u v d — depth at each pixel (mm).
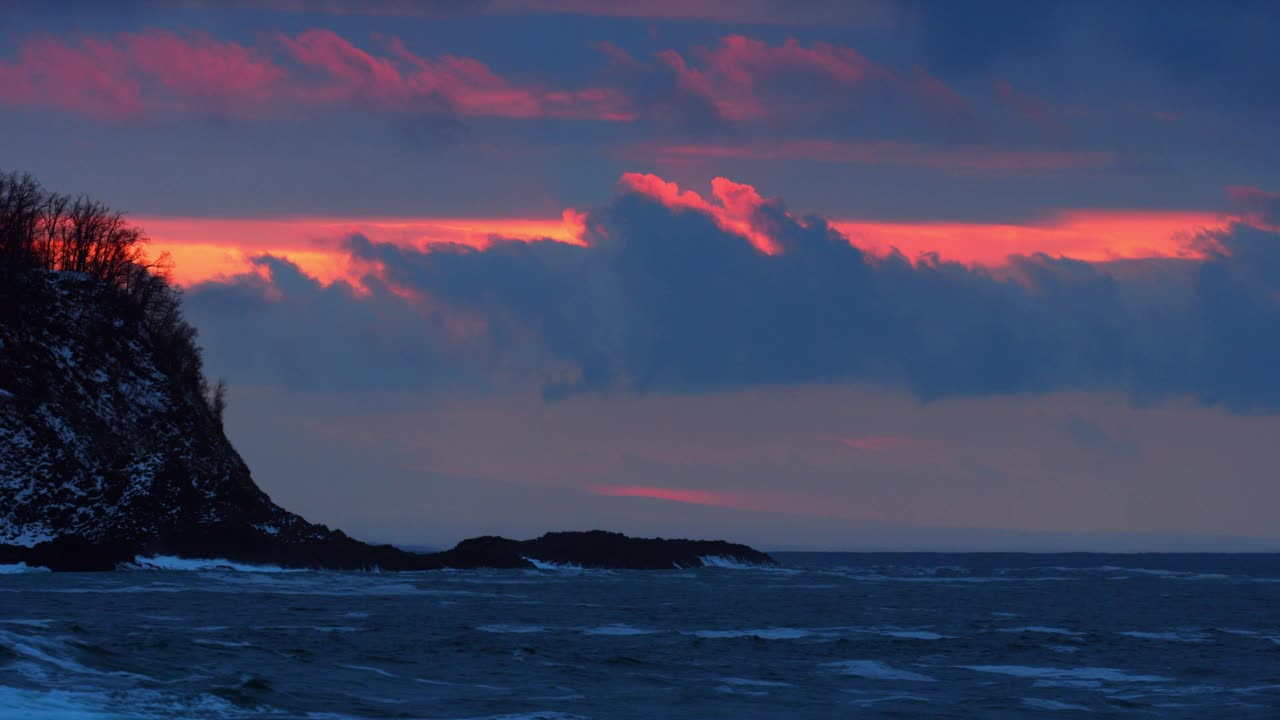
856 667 183000
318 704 131750
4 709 116812
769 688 159625
